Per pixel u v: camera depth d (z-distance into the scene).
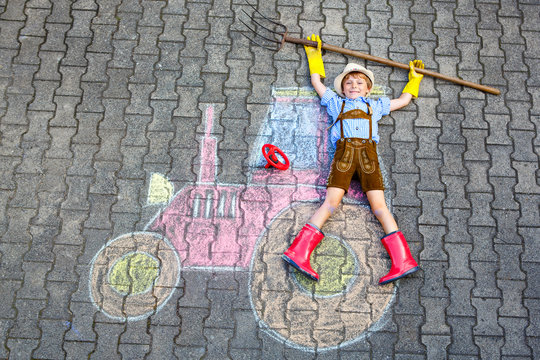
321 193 4.14
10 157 4.18
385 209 3.94
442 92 4.48
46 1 4.68
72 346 3.72
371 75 4.28
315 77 4.36
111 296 3.84
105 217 4.04
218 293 3.86
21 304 3.81
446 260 3.99
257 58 4.53
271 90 4.43
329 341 3.76
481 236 4.06
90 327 3.77
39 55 4.50
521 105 4.47
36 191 4.10
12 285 3.85
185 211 4.07
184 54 4.53
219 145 4.25
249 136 4.29
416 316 3.84
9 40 4.54
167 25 4.63
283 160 4.23
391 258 3.86
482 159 4.28
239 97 4.40
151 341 3.74
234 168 4.19
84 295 3.84
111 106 4.35
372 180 3.95
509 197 4.18
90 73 4.45
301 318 3.81
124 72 4.46
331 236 4.02
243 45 4.57
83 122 4.29
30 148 4.21
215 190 4.13
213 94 4.40
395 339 3.78
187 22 4.64
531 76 4.57
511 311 3.87
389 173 4.21
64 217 4.03
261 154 4.24
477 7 4.81
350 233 4.04
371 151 4.02
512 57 4.64
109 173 4.16
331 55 4.56
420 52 4.63
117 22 4.62
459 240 4.05
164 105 4.36
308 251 3.81
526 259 4.01
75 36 4.57
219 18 4.66
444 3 4.81
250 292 3.87
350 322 3.81
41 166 4.16
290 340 3.76
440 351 3.76
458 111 4.42
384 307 3.85
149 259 3.93
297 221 4.07
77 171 4.16
